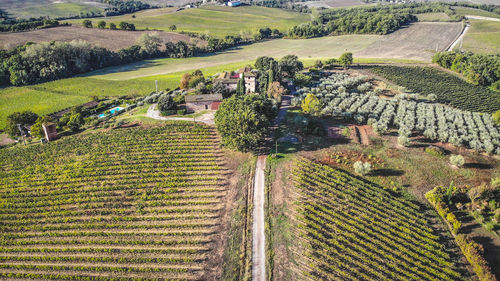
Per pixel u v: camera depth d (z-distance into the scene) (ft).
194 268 163.12
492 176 234.79
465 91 416.46
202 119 319.88
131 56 626.23
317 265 162.81
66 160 255.29
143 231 187.11
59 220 196.44
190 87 418.10
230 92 384.88
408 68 503.61
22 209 205.57
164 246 177.06
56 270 165.07
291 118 319.47
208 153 261.44
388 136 288.30
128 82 483.92
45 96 422.82
